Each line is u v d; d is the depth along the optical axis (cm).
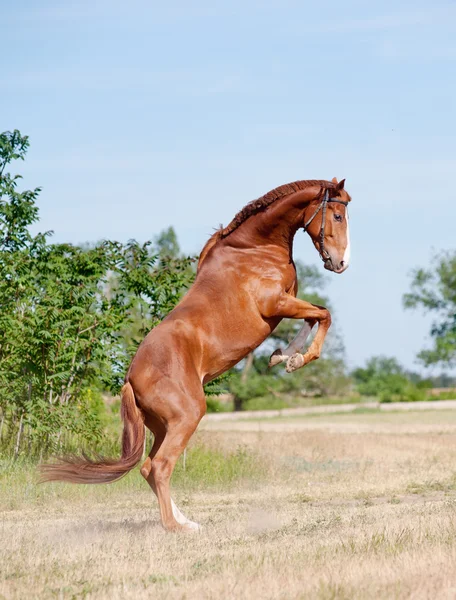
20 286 1823
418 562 736
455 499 1362
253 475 1816
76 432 1823
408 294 9294
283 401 7994
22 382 1775
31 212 1867
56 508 1374
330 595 622
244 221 1073
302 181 1081
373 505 1349
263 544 900
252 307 1049
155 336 1038
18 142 1866
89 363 1888
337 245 1070
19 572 771
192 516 1244
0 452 1788
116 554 866
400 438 3222
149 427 1070
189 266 1933
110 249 1905
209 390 1930
